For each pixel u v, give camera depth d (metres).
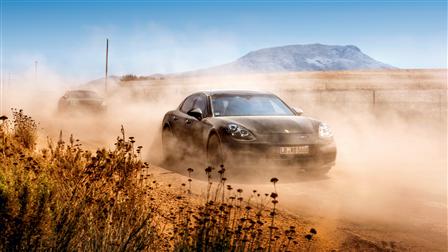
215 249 3.15
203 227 3.26
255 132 7.20
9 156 4.45
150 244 3.47
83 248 3.14
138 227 3.52
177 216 4.85
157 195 5.79
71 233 3.10
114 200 3.82
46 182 3.44
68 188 3.90
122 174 4.62
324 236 4.48
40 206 3.02
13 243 2.82
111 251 3.15
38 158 4.70
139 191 4.36
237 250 3.20
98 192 4.01
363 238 4.43
